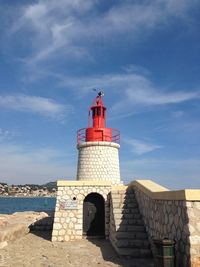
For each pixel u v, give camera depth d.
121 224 13.12
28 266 9.96
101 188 16.56
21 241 15.09
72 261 10.67
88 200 16.78
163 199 9.95
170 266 8.12
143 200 13.30
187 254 7.79
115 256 11.47
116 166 21.34
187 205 7.95
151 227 11.66
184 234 8.05
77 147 21.52
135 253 11.32
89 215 16.58
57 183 16.45
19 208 75.62
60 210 16.11
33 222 19.53
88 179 20.42
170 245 8.20
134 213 14.02
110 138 21.62
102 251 12.52
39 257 11.34
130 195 15.21
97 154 20.69
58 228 15.75
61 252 12.34
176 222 8.73
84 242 14.93
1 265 10.03
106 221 16.16
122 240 12.02
